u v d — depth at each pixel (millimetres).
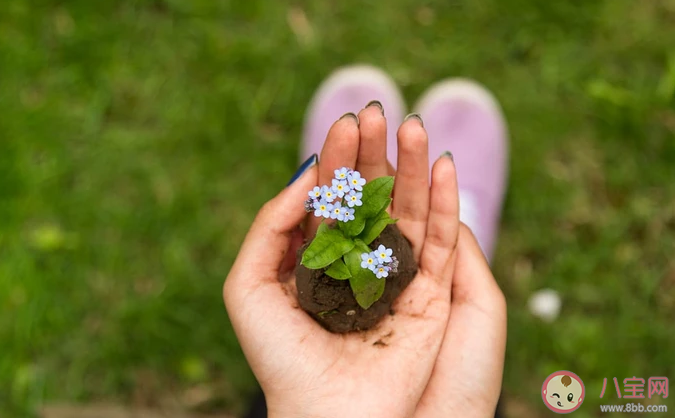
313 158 528
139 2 735
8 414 669
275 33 732
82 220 701
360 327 495
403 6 734
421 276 508
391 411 473
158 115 723
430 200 497
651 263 689
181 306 683
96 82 726
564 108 719
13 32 727
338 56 730
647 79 716
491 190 691
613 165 708
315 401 475
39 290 684
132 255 698
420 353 490
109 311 687
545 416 669
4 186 698
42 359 681
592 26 724
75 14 729
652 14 725
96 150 715
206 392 678
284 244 491
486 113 697
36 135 710
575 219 701
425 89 728
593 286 687
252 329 483
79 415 664
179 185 709
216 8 733
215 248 700
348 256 466
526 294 689
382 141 490
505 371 673
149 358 677
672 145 697
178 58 729
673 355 666
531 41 728
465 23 732
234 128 717
